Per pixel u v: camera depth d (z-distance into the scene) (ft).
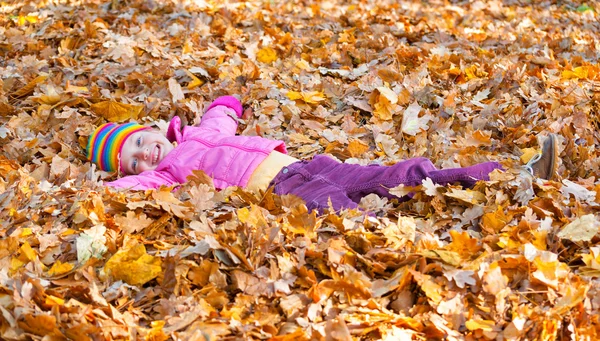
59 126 13.74
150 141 12.42
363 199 10.62
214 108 14.07
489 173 10.49
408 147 12.98
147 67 15.83
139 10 20.92
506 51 18.10
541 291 8.16
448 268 8.34
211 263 8.52
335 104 14.71
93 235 9.20
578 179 11.07
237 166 11.71
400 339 7.67
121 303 8.14
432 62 16.30
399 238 9.16
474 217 9.97
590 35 20.89
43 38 17.80
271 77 15.84
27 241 9.16
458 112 13.84
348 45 17.65
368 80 15.01
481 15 23.65
